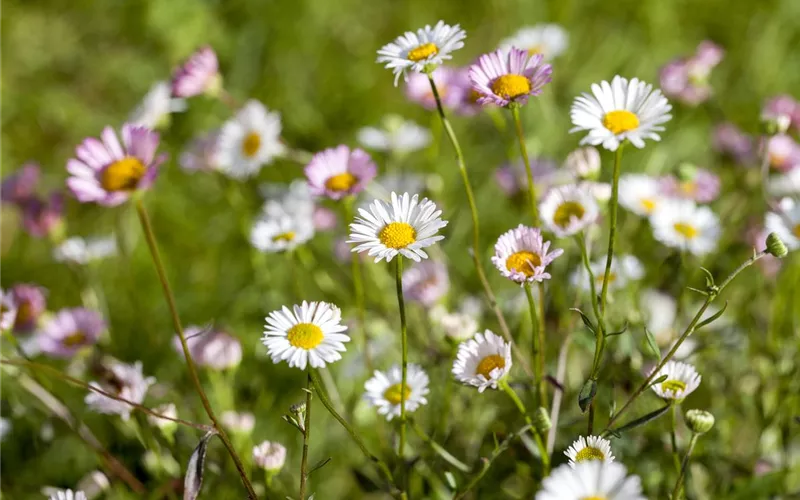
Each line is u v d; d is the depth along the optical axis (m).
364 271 0.72
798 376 0.65
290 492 0.65
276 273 0.75
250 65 0.97
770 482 0.63
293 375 0.71
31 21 1.08
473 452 0.66
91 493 0.64
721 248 0.70
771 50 0.90
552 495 0.55
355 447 0.68
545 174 0.72
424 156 0.79
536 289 0.66
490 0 1.01
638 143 0.58
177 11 0.96
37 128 0.96
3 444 0.68
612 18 0.96
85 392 0.68
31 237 0.82
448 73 0.72
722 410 0.66
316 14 1.01
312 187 0.65
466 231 0.74
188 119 0.89
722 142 0.75
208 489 0.64
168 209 0.82
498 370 0.59
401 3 1.06
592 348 0.64
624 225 0.70
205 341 0.65
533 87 0.60
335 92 0.96
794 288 0.68
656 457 0.64
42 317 0.69
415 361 0.69
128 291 0.76
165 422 0.62
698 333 0.67
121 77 1.01
